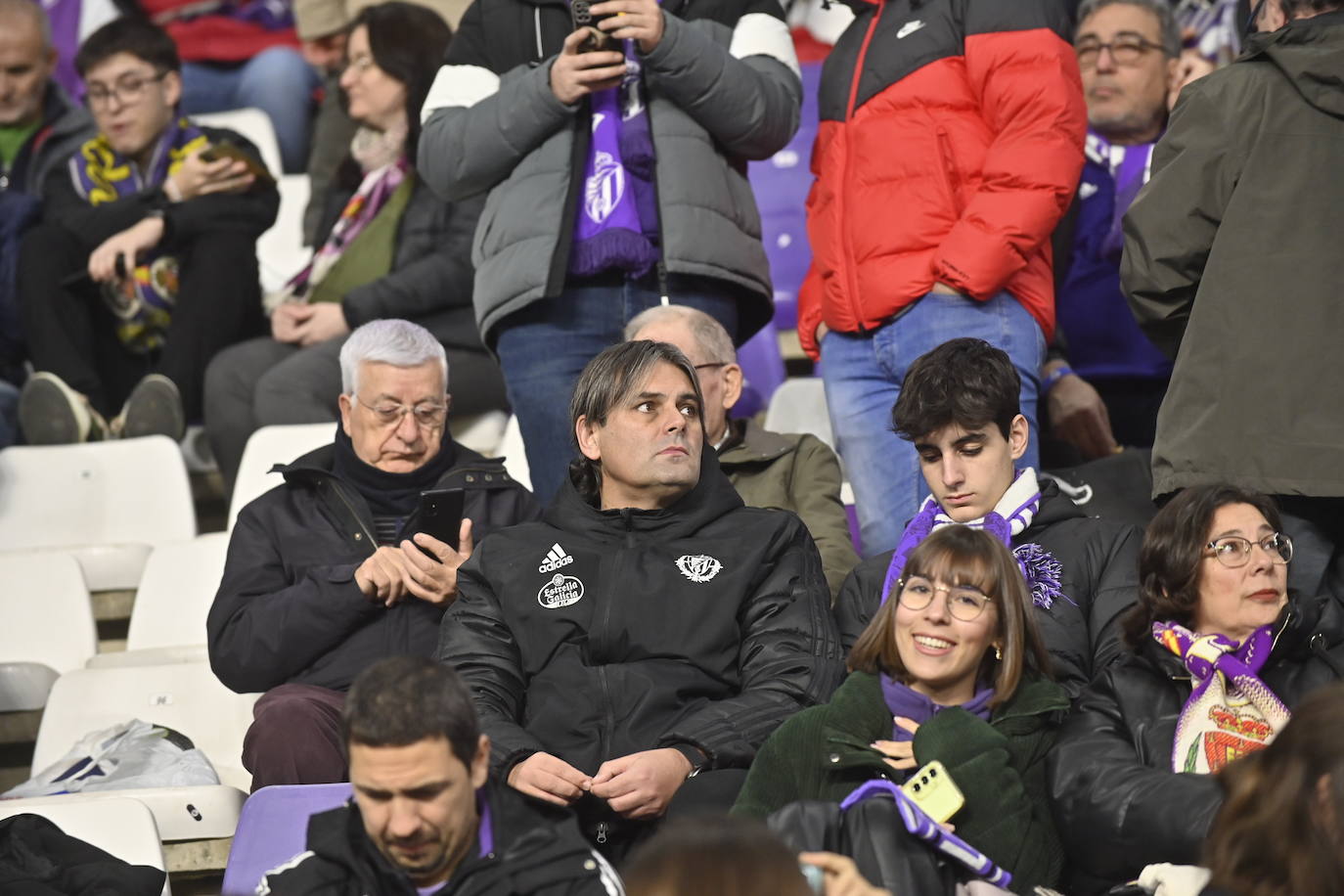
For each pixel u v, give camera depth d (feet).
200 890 40.96
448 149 47.03
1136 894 31.32
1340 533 39.06
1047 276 47.47
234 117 82.53
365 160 66.13
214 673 43.21
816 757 33.47
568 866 29.86
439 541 41.57
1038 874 33.06
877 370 47.52
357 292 61.21
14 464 59.98
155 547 54.85
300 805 34.81
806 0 81.30
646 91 46.14
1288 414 37.11
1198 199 38.86
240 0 88.53
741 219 47.03
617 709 35.94
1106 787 32.73
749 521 38.40
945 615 33.30
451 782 28.78
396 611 42.34
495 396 61.72
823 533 46.19
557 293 44.86
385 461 45.19
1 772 51.19
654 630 36.63
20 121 75.87
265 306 69.77
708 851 19.10
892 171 47.06
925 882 30.81
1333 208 37.76
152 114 68.85
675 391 38.22
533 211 45.50
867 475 47.44
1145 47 59.11
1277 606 34.50
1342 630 36.01
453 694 28.99
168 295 66.49
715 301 46.98
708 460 39.04
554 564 37.52
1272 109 38.32
